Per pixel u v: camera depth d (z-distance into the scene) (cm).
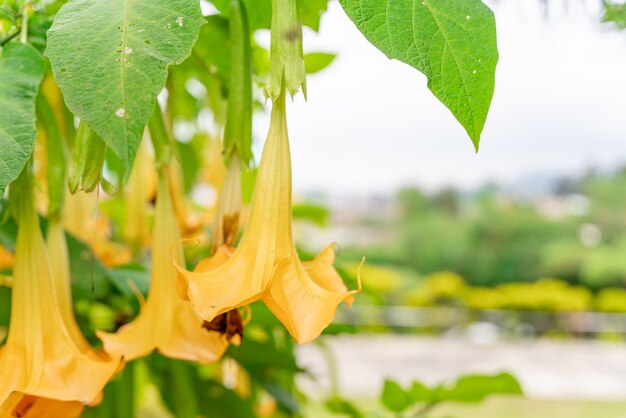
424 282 1365
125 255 127
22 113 68
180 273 70
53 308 79
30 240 80
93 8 65
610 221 1739
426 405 132
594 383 769
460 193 2209
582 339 1066
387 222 2128
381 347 902
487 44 64
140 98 63
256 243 72
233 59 82
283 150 73
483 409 639
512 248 1706
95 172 76
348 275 116
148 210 126
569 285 1616
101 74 63
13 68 70
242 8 83
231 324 82
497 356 895
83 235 112
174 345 81
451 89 63
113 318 114
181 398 116
